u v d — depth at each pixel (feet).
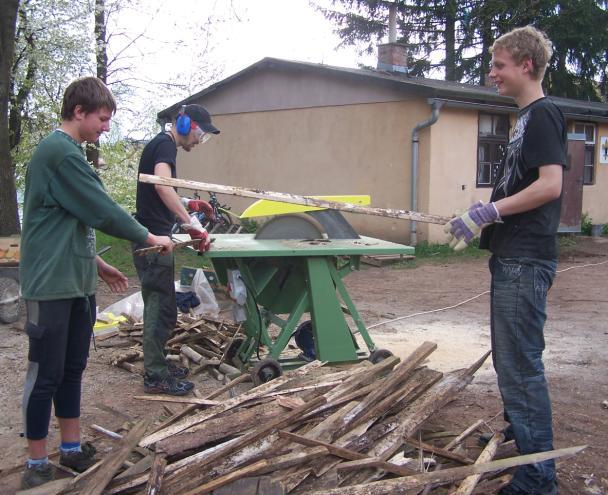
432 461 9.77
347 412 9.99
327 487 8.69
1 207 29.04
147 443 9.41
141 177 10.59
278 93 48.26
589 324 21.52
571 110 46.16
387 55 49.16
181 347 17.13
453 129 39.78
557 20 75.66
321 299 14.64
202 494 8.43
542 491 9.33
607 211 52.70
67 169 9.05
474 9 80.48
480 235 10.21
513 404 9.49
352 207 10.77
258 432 9.27
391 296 27.09
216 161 54.65
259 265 15.08
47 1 35.70
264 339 14.97
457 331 20.53
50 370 9.21
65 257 9.18
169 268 13.83
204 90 53.16
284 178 48.73
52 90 37.58
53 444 11.56
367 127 42.42
